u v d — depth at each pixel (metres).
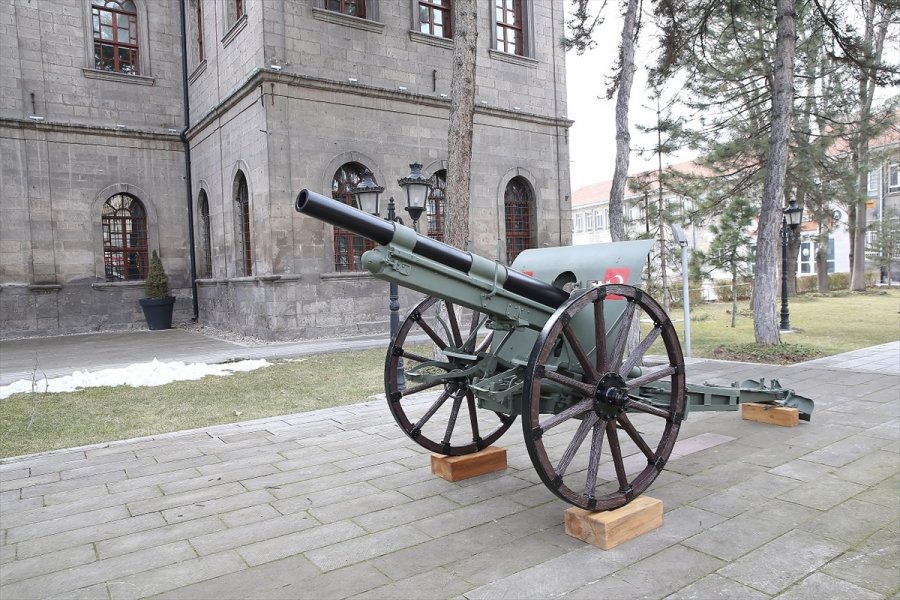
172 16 16.58
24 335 14.52
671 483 3.90
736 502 3.53
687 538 3.07
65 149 15.06
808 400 5.34
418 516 3.44
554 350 3.62
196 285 16.69
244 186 14.01
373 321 13.49
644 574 2.70
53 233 14.89
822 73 14.61
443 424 5.62
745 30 13.92
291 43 12.42
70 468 4.52
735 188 16.56
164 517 3.52
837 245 33.19
